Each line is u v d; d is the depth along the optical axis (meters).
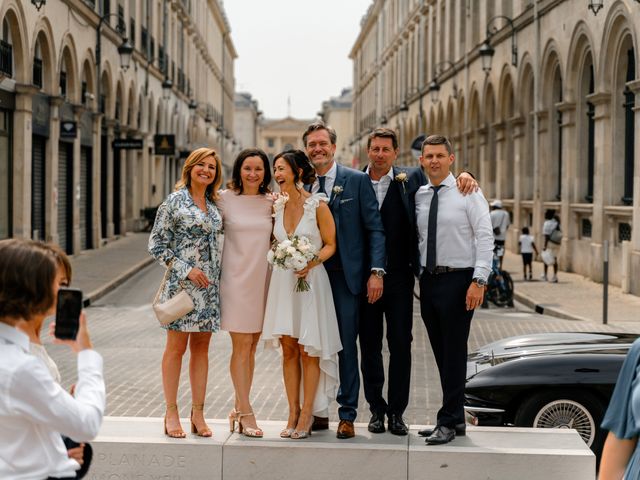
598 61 20.20
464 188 5.94
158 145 38.47
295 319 5.95
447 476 5.64
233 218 6.05
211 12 72.00
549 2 24.00
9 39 19.95
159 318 5.81
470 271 5.95
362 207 6.01
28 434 2.95
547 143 25.23
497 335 13.47
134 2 35.66
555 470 5.56
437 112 44.00
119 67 32.59
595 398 6.59
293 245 5.69
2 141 19.92
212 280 5.98
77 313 3.03
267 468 5.73
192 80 58.09
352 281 5.97
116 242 32.44
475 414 6.74
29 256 2.99
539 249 25.89
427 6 46.84
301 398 6.44
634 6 17.84
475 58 34.47
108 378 10.14
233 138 95.94
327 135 6.05
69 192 26.19
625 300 17.36
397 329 6.12
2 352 2.91
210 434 6.03
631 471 2.93
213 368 10.85
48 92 23.12
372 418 6.25
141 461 5.80
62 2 23.62
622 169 19.91
